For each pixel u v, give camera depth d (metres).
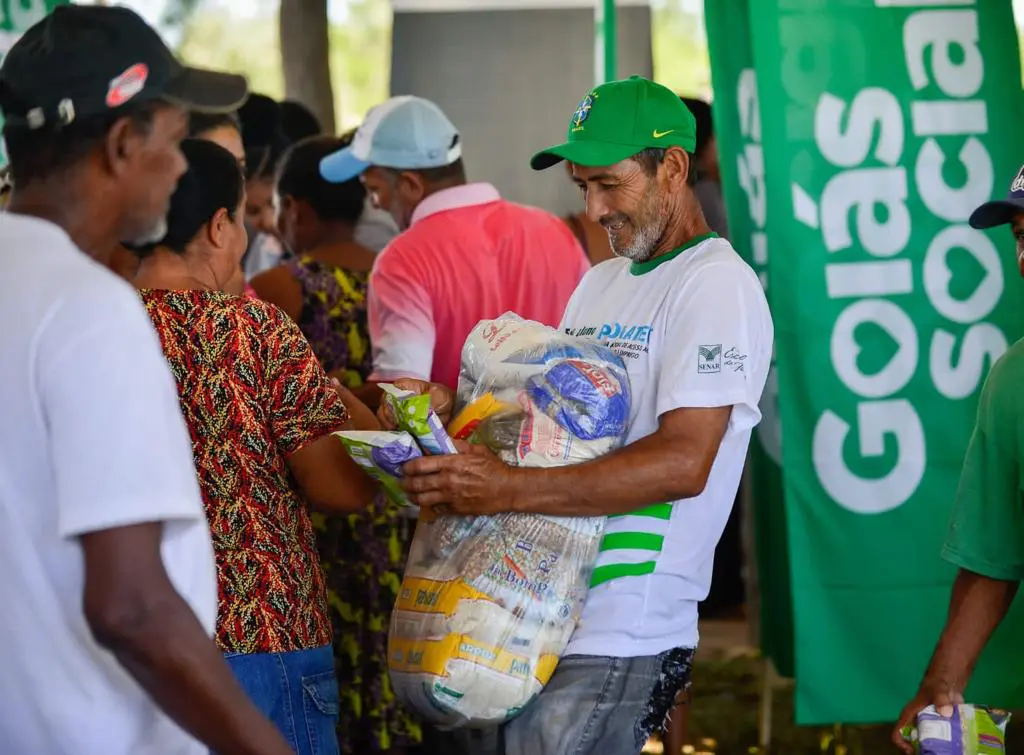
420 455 2.79
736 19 4.50
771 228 4.24
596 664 2.87
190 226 2.75
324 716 2.78
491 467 2.78
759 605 5.70
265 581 2.67
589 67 7.18
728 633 7.05
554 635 2.80
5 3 4.45
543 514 2.79
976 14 4.19
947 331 4.23
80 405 1.71
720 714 5.68
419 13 7.20
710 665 6.43
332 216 4.64
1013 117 4.20
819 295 4.24
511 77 7.20
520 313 4.35
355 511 2.92
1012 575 3.16
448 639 2.75
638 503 2.78
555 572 2.79
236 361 2.68
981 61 4.19
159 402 1.78
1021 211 3.01
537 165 3.18
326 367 4.55
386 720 4.61
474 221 4.38
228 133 4.30
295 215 4.68
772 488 5.01
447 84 7.21
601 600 2.89
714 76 4.52
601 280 3.18
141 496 1.72
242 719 1.80
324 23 8.51
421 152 4.40
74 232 1.88
